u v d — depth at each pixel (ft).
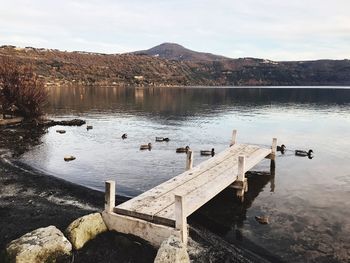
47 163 86.89
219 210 58.54
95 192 63.16
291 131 149.18
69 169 82.38
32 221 49.26
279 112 225.97
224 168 66.49
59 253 37.81
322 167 89.20
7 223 48.47
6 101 155.12
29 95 157.17
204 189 54.13
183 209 40.19
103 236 43.37
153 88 598.75
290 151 107.96
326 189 71.51
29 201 57.41
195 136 131.75
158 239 41.24
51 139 119.96
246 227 52.26
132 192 65.92
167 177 76.79
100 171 81.30
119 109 231.91
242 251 44.34
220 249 44.01
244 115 206.28
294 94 453.58
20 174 73.00
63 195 60.95
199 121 176.14
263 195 67.31
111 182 44.19
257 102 310.04
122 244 41.91
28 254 35.88
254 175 81.51
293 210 59.72
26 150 100.37
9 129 133.59
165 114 206.28
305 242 47.93
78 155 97.30
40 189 63.67
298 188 71.97
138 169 83.46
